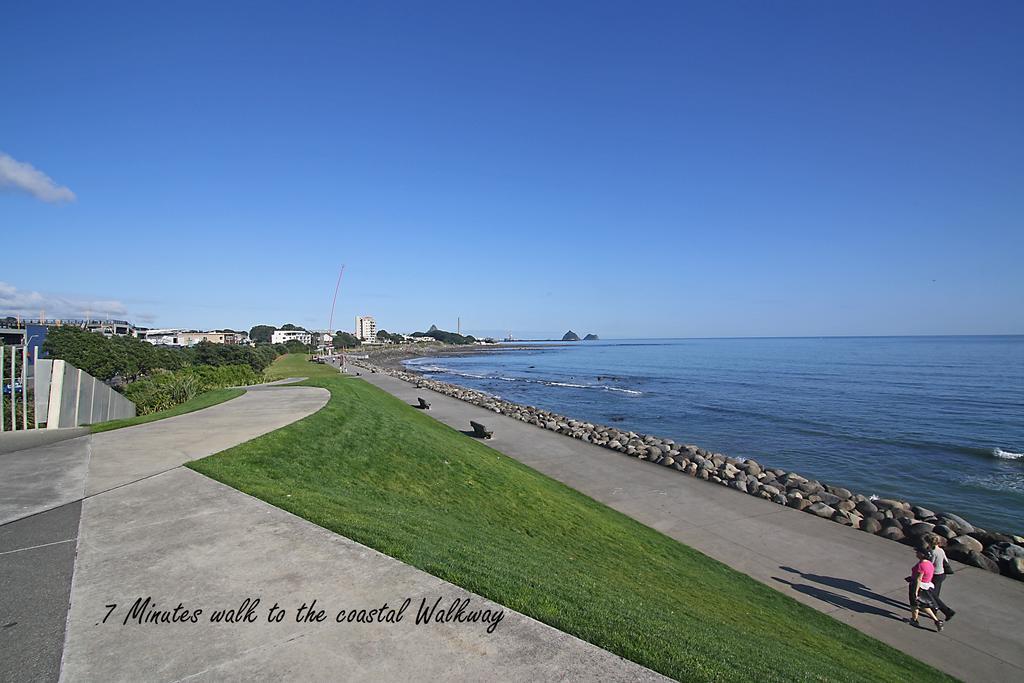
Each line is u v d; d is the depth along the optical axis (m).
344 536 5.98
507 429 28.59
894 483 21.89
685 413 41.44
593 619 4.65
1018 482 21.91
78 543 5.70
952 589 11.36
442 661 3.66
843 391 55.28
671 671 3.88
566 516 12.17
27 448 10.77
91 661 3.58
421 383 57.34
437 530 7.57
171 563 5.19
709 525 14.63
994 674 8.17
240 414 16.44
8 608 4.30
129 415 17.52
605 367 108.50
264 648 3.77
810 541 13.67
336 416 16.56
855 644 8.55
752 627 7.82
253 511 6.78
